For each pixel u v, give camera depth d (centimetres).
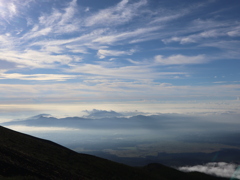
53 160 5788
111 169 7075
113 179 6225
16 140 6694
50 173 4394
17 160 4216
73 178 4831
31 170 4012
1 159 3816
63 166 5562
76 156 7362
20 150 5397
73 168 5816
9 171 3534
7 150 4591
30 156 5081
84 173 5772
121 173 7044
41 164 4766
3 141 5819
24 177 3384
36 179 3472
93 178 5603
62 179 4369
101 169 6731
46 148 7081
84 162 6919
